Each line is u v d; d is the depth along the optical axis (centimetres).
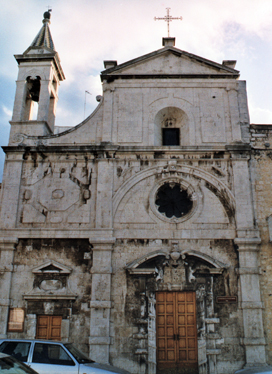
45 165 2150
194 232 2006
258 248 1964
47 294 1903
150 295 1903
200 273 1938
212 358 1805
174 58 2352
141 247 1986
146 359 1808
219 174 2106
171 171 2123
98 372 1174
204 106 2252
